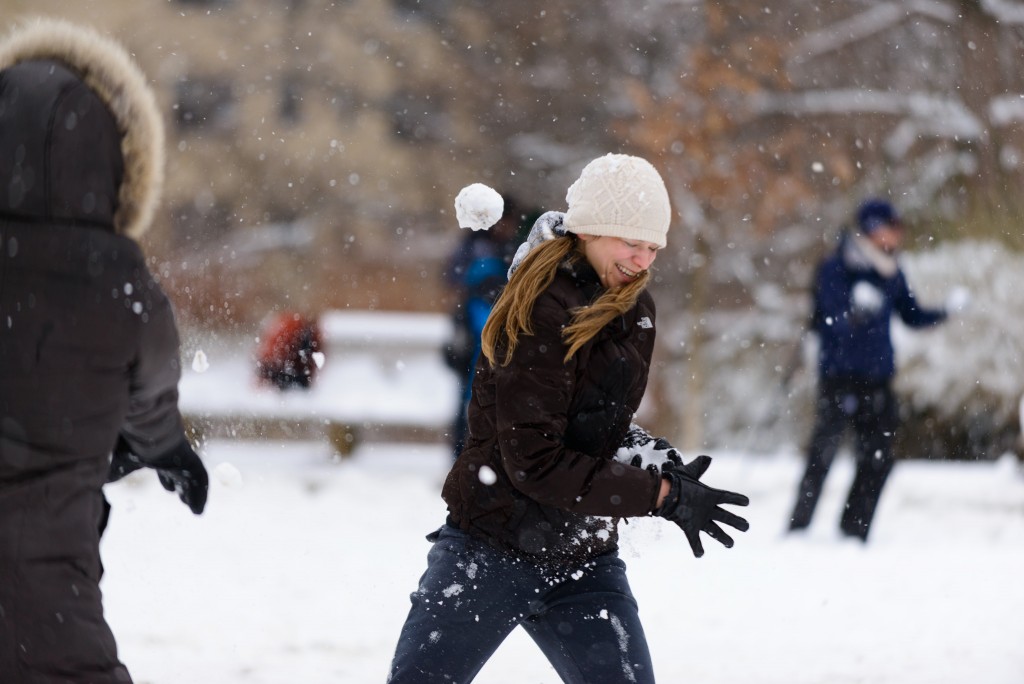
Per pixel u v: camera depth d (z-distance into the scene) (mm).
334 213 92312
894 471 38688
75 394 10109
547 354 10562
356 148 93812
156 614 19812
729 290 59000
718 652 17969
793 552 26328
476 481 10969
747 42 54531
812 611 20703
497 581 10906
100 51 10508
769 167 54469
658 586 22703
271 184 93812
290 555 24781
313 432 42594
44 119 10086
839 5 61688
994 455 44781
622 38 75000
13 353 10008
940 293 45844
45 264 10047
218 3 96000
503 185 78750
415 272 90062
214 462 39156
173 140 93750
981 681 16344
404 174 92875
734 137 54219
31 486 9984
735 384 52375
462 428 32031
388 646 18141
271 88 95375
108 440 10367
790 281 57594
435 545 11297
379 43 94562
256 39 95375
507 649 18109
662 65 71750
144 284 10453
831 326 27875
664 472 10727
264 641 18266
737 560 25250
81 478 10211
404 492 34406
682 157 51375
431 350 44594
